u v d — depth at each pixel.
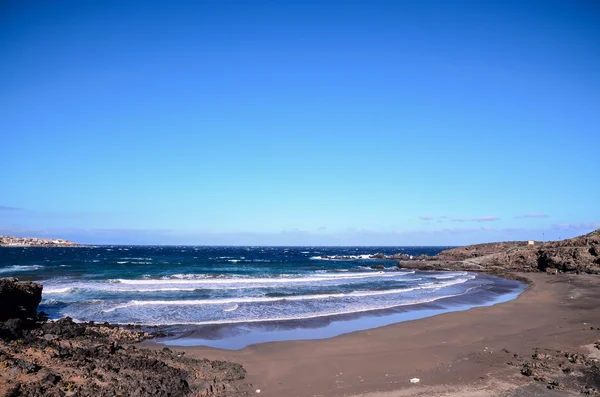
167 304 24.89
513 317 22.31
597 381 11.90
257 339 17.42
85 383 9.63
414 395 10.94
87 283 34.69
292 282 40.12
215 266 63.91
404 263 70.44
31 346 11.36
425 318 22.08
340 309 24.81
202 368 12.41
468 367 13.40
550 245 60.50
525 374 12.52
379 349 15.88
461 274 56.75
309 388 11.47
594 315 22.62
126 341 16.05
